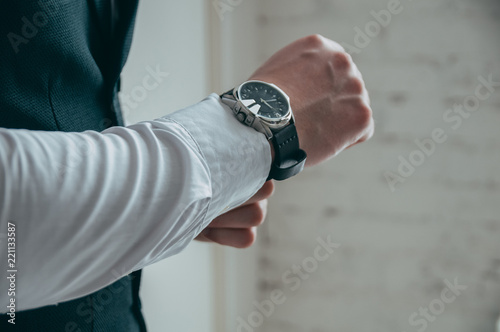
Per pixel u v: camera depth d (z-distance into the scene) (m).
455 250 1.53
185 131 0.32
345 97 0.43
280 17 1.54
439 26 1.42
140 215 0.27
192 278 1.27
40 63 0.37
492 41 1.39
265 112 0.37
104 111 0.46
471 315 1.55
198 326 1.34
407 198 1.54
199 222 0.32
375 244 1.60
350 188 1.59
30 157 0.24
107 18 0.46
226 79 1.32
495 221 1.49
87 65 0.41
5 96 0.36
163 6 1.03
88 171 0.26
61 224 0.25
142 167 0.28
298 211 1.65
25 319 0.39
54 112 0.39
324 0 1.50
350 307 1.66
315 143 0.42
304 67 0.43
